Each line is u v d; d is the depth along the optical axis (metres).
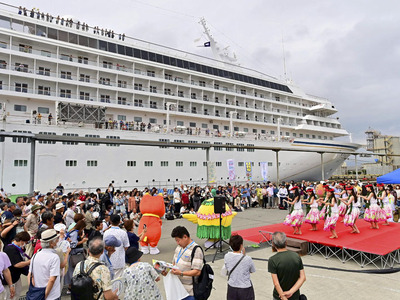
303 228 10.34
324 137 39.81
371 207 9.84
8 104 20.28
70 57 22.97
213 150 26.62
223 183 26.77
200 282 3.75
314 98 42.50
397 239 8.16
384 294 5.38
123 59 25.23
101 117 21.42
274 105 36.62
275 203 19.42
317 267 6.98
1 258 4.03
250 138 32.09
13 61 20.88
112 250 4.23
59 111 19.75
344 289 5.62
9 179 17.64
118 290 3.61
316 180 36.59
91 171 20.55
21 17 21.45
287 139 33.50
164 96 26.47
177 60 29.58
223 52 38.47
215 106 30.19
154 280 3.42
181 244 3.94
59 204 8.02
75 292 3.05
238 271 3.79
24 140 18.27
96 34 26.36
